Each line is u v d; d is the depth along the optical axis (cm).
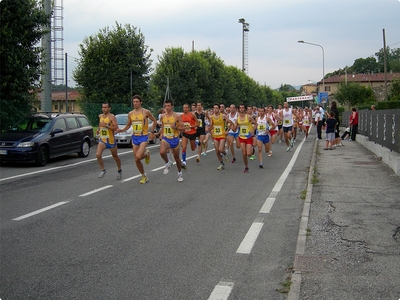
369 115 1933
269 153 1705
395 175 1130
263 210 788
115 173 1258
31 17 1894
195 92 4691
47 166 1427
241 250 564
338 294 417
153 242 598
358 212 742
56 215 750
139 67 3475
